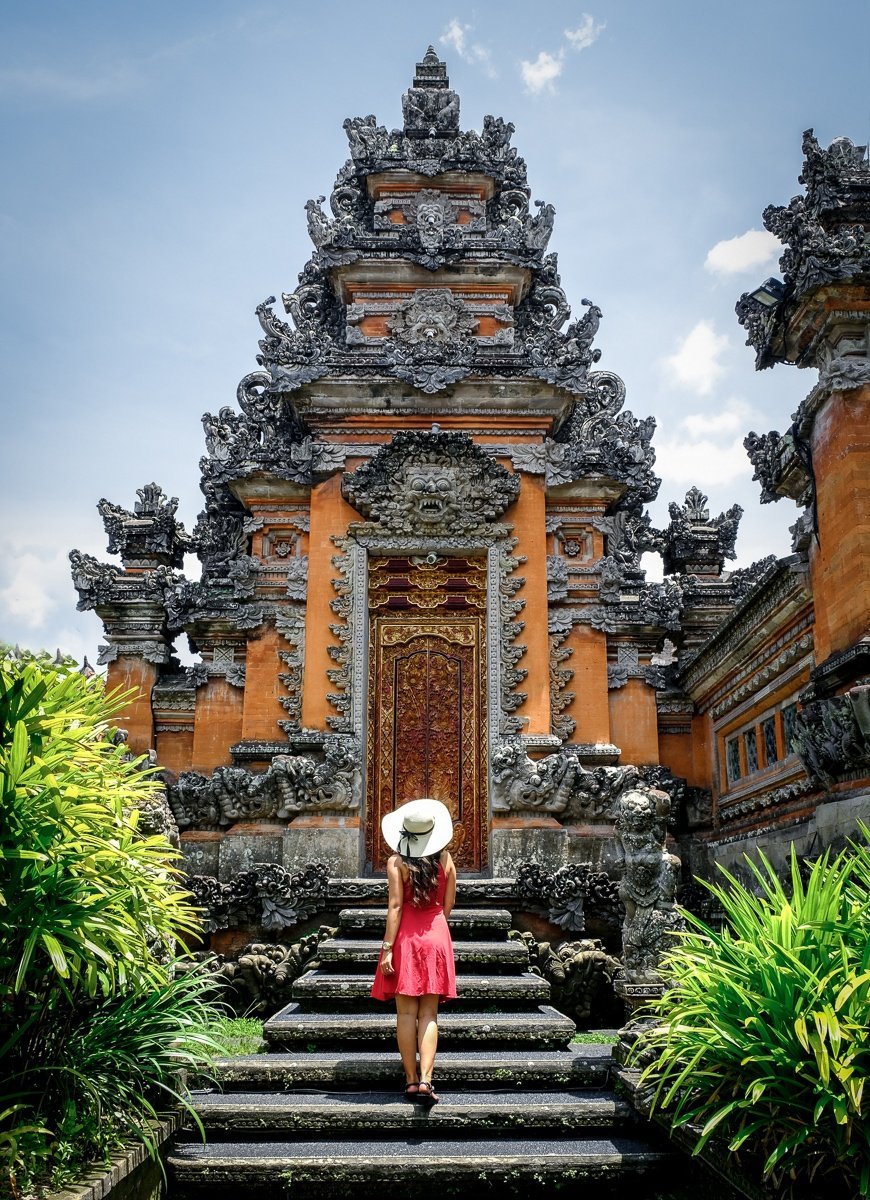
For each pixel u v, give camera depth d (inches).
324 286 622.2
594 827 523.2
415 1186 266.4
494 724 534.6
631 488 584.7
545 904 490.6
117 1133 242.5
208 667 576.7
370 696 554.3
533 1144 275.4
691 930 318.3
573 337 589.3
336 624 546.3
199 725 569.6
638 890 315.3
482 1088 311.6
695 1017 233.0
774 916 230.5
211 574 587.5
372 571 563.8
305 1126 282.0
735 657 516.1
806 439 413.1
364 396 572.7
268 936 488.1
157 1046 260.7
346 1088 309.6
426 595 565.3
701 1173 253.9
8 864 227.3
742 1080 213.2
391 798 544.4
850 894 247.3
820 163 387.5
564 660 560.4
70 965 231.3
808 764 384.2
